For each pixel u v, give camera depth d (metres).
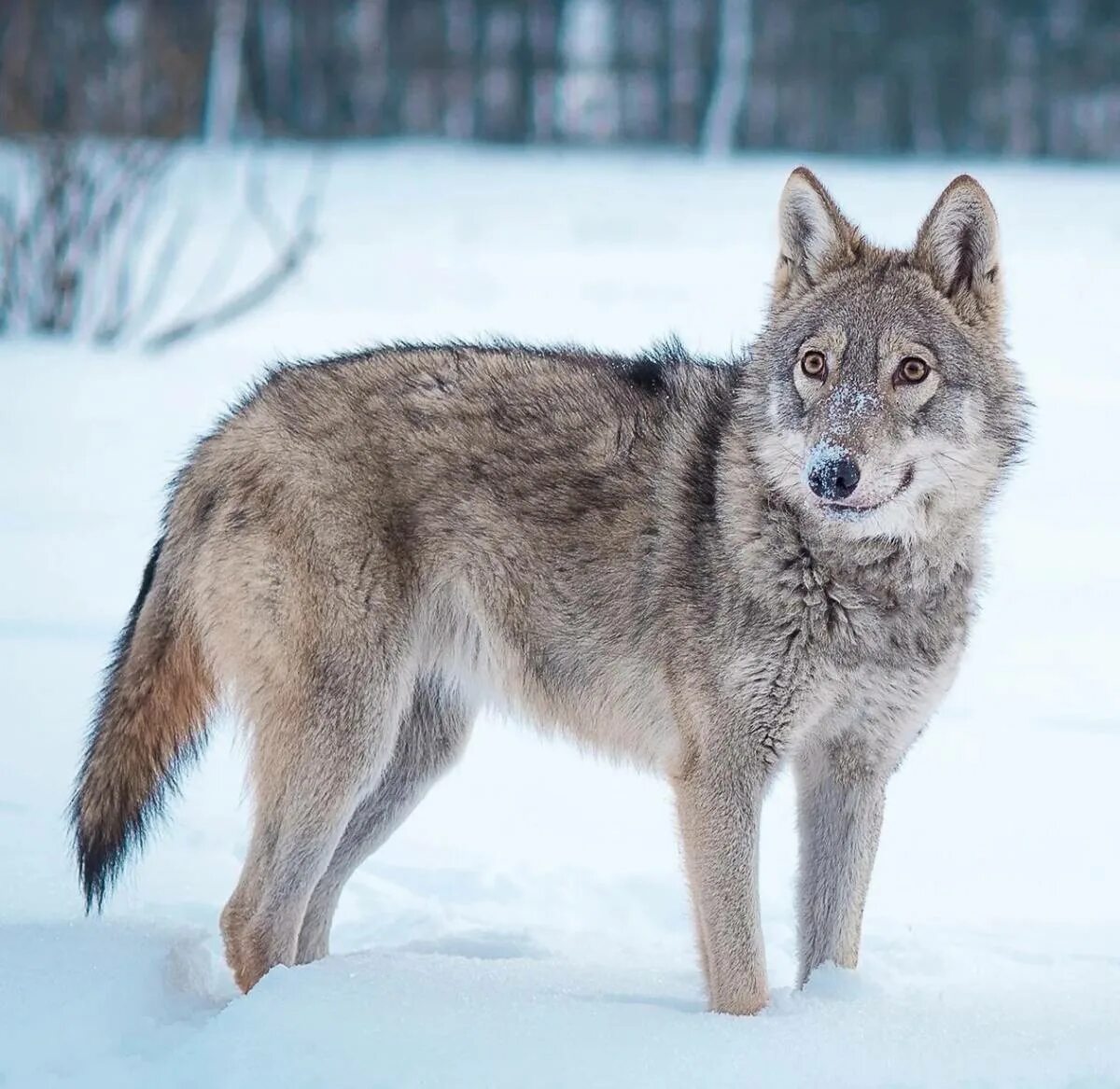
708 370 9.98
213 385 27.36
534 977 8.80
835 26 93.56
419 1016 7.82
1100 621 16.62
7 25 38.66
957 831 11.83
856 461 8.52
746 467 9.05
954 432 8.92
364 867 11.41
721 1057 7.43
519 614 9.70
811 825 9.42
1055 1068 7.30
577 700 9.72
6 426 24.25
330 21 84.50
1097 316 33.84
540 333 29.62
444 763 10.49
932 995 8.62
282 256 38.28
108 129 32.56
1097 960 9.54
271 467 9.65
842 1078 7.24
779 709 8.84
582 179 64.81
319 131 80.38
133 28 46.56
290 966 8.70
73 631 15.92
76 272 31.83
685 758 9.05
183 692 10.07
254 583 9.55
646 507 9.38
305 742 9.40
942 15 93.19
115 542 19.03
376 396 9.80
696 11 94.06
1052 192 59.72
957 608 9.08
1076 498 21.19
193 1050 7.54
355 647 9.43
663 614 9.18
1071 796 12.48
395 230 48.59
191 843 11.62
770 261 42.53
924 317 8.99
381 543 9.51
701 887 8.82
